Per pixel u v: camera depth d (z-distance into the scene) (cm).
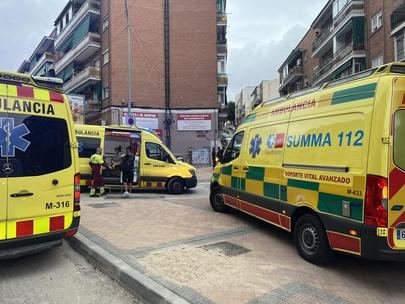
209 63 3422
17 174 470
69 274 480
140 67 3341
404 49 2197
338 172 460
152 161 1286
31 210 480
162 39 3412
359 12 2758
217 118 3406
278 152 600
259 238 630
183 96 3394
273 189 607
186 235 634
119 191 1310
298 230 536
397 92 416
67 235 518
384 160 407
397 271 484
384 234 404
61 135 519
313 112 527
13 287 437
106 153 1284
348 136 454
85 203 980
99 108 3606
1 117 463
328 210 473
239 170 744
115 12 3325
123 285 444
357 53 2747
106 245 558
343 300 391
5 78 472
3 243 453
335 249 463
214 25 3447
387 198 406
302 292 406
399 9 2177
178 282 420
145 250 538
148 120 3334
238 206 751
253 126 716
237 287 412
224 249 559
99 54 3631
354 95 456
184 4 3444
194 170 1359
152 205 951
